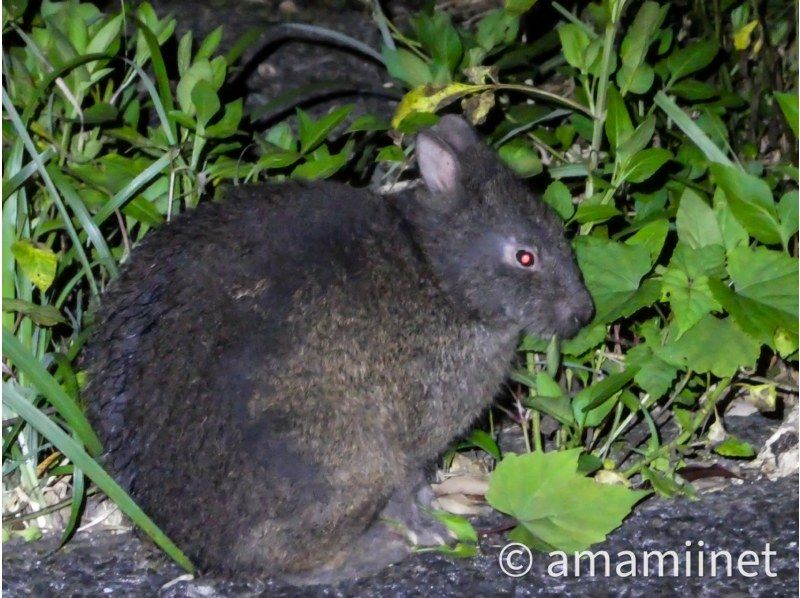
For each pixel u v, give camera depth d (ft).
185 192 25.21
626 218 26.58
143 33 24.85
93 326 22.54
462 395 23.24
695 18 32.58
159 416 20.29
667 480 22.49
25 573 21.33
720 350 21.76
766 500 22.29
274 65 40.65
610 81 27.14
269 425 20.15
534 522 21.08
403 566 21.15
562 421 22.67
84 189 25.25
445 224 23.45
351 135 32.27
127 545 22.34
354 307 21.34
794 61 32.04
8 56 27.35
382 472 21.20
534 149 28.96
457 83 25.38
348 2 44.42
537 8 37.27
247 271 20.85
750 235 24.39
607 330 25.23
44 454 24.16
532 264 23.32
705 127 28.02
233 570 20.71
